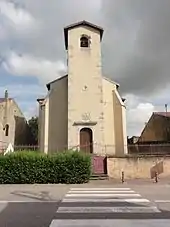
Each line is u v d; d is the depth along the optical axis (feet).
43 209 30.86
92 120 92.53
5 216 27.35
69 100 93.97
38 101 106.22
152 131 135.13
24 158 64.95
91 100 94.22
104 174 73.05
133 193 44.09
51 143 95.71
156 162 74.38
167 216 26.71
